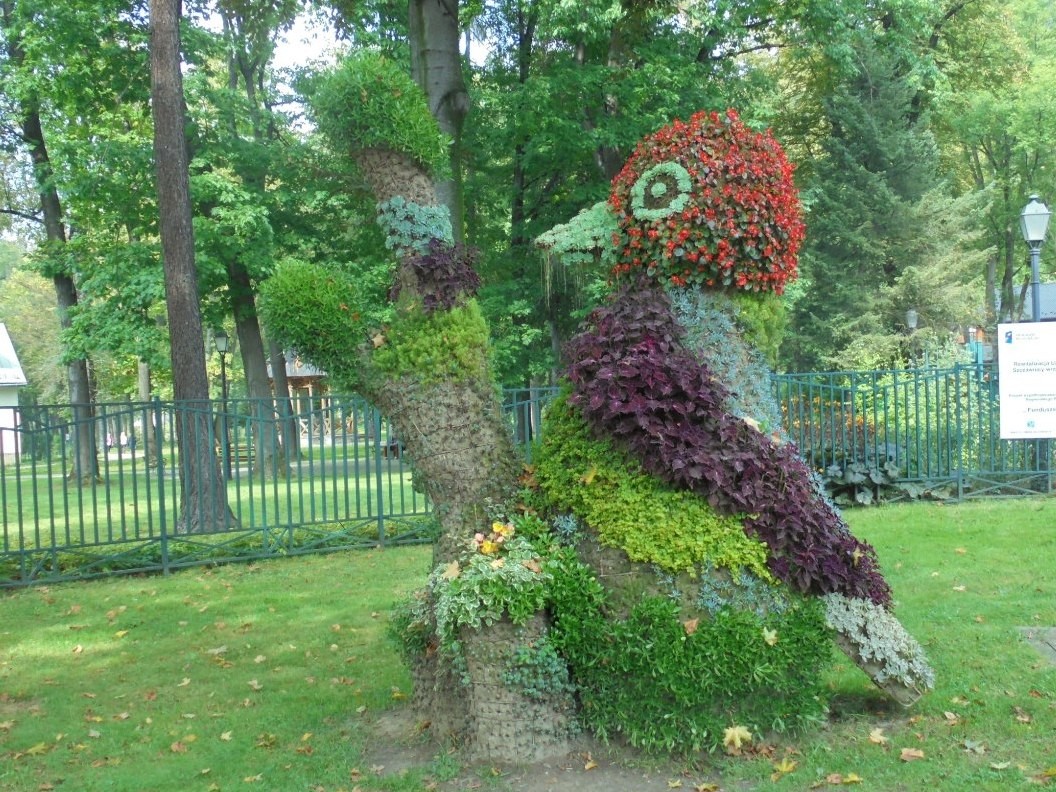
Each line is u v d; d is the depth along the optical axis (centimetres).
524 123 1598
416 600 465
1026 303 3453
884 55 2253
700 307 444
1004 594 683
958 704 470
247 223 1642
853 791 380
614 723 413
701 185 432
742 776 393
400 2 1549
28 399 3766
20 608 800
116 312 1739
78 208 1761
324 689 556
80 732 502
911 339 2122
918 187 2302
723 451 414
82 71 1617
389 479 1038
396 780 406
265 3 1520
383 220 445
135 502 945
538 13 1544
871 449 1173
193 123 1688
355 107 430
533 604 401
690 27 1712
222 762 451
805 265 2258
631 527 411
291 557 995
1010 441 1167
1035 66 2694
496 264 1847
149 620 743
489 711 411
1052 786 375
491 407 450
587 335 441
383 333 443
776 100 2508
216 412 984
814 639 415
